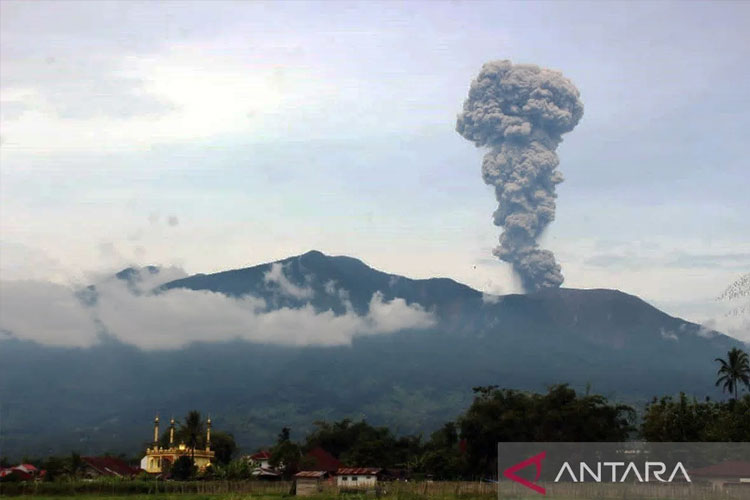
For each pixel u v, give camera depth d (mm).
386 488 99062
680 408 129500
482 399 138625
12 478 134875
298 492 109750
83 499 100500
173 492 113625
